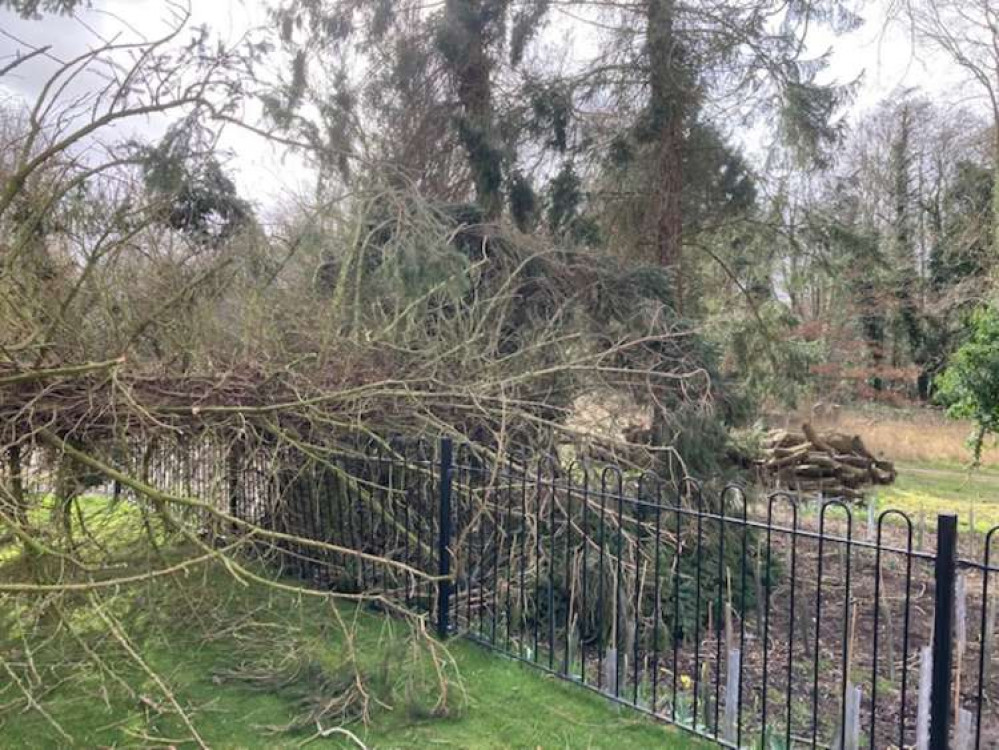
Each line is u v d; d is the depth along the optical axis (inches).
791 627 128.5
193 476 206.5
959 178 734.5
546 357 229.9
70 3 154.9
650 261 343.0
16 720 141.9
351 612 199.3
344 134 286.8
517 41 330.3
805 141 343.3
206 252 218.4
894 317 781.9
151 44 153.3
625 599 180.1
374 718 142.6
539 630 191.3
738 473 233.9
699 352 247.1
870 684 171.3
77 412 165.3
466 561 191.8
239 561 223.1
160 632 178.1
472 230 254.1
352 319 225.3
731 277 384.8
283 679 156.6
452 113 332.5
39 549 137.3
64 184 176.1
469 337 219.0
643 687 159.8
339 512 215.0
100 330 187.2
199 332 196.9
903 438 660.1
